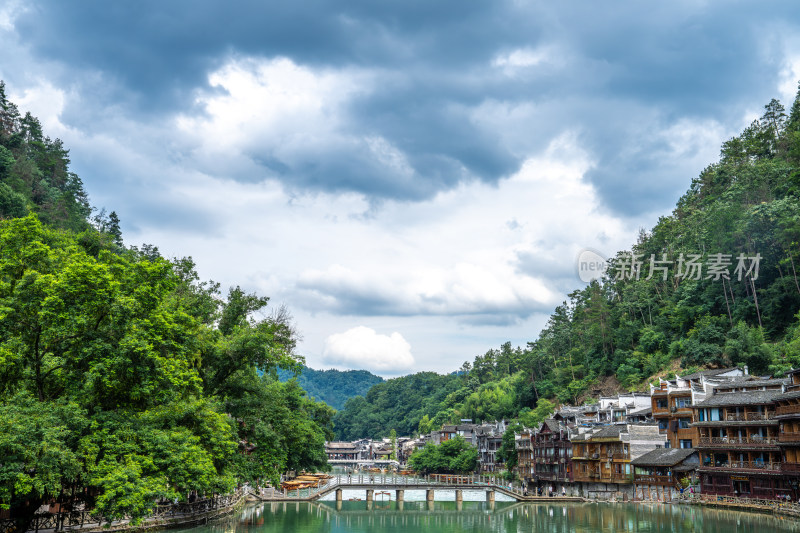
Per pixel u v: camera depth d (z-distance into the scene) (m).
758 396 85.31
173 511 59.66
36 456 36.56
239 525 69.00
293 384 123.75
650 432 105.00
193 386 54.97
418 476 187.38
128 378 45.19
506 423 176.88
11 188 109.31
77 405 42.00
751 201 138.38
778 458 79.81
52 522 45.34
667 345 144.38
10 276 42.31
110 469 41.00
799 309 118.12
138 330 44.16
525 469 140.62
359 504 111.44
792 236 117.88
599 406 132.75
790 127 163.88
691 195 193.75
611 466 107.38
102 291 42.09
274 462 67.44
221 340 64.12
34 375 44.09
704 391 97.94
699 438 92.62
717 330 126.62
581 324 188.12
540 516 84.19
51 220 115.38
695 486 91.62
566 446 121.12
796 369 80.25
